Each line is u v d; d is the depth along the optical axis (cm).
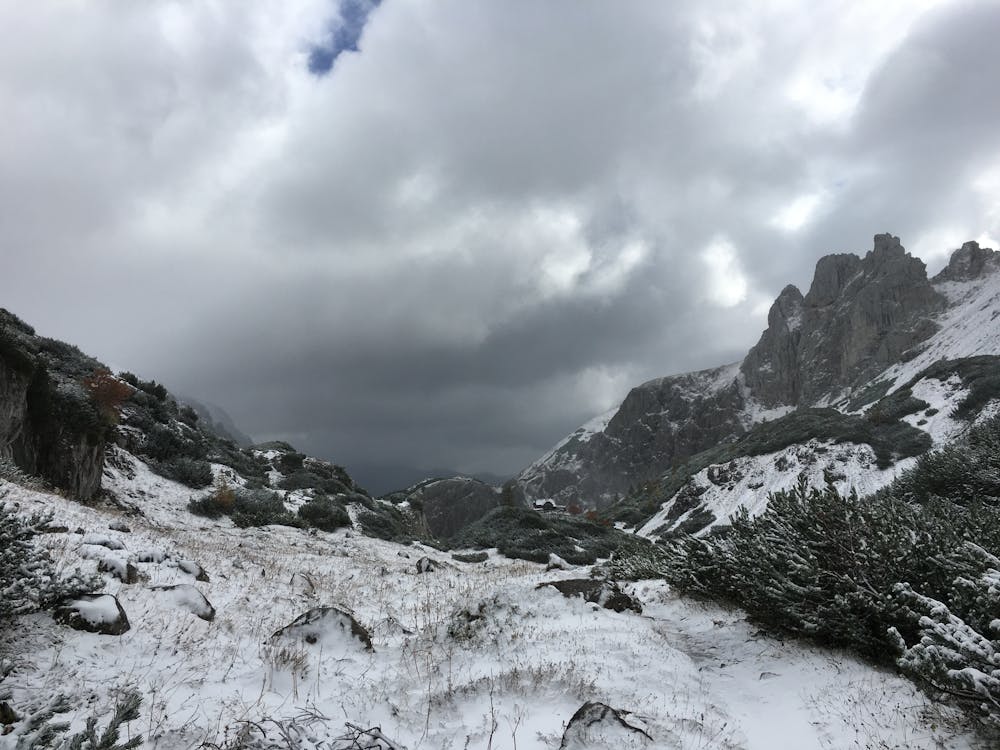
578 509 7906
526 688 568
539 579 1338
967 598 565
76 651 540
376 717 506
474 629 775
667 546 1231
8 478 1331
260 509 2433
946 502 903
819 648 685
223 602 866
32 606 574
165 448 2769
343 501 3231
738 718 545
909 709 509
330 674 604
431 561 1695
